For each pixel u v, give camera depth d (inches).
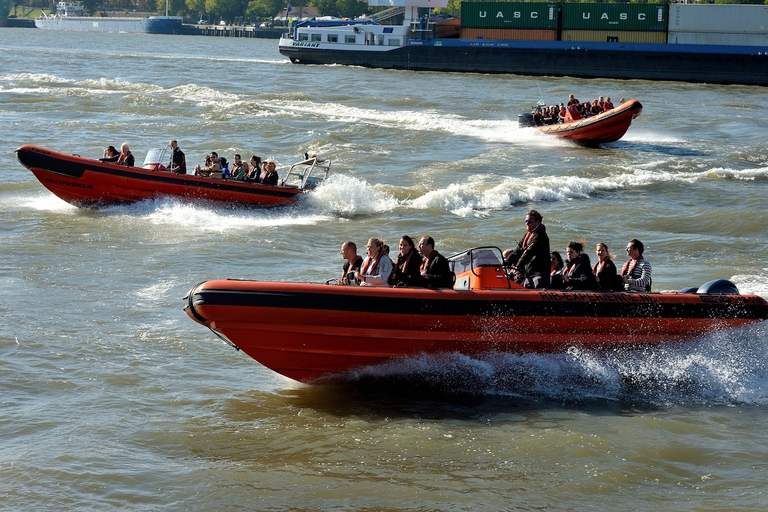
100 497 456.8
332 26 4746.6
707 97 3378.4
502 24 4429.1
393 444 526.9
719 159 1876.2
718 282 668.1
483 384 631.2
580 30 4313.5
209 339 700.7
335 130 2110.0
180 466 494.3
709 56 4010.8
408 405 596.7
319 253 1020.5
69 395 583.5
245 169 1270.9
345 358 605.3
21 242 1004.6
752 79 3981.3
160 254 973.8
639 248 668.1
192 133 2016.5
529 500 461.7
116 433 530.6
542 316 610.2
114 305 778.2
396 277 609.6
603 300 622.5
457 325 599.8
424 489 471.5
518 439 535.2
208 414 566.6
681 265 972.6
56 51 5880.9
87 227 1103.0
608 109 2242.9
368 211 1268.5
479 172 1624.0
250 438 532.7
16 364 626.8
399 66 4586.6
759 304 653.3
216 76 3907.5
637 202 1375.5
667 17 4148.6
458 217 1246.3
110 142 1834.4
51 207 1218.0
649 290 665.6
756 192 1475.1
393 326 592.7
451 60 4456.2
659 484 481.7
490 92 3363.7
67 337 687.7
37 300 782.5
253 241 1051.3
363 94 3161.9
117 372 624.4
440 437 537.0
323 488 471.5
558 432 541.6
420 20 4638.3
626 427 557.0
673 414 585.6
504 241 1086.4
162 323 733.3
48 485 464.4
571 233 1144.2
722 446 530.9
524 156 1844.2
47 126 2033.7
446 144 1989.4
